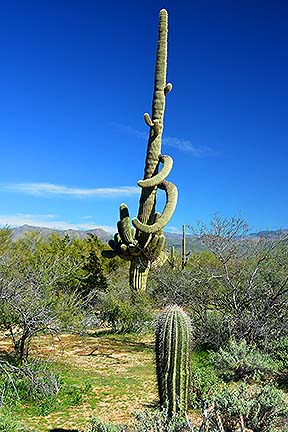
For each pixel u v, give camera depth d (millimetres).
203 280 12383
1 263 10297
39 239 21859
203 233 12555
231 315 11359
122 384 9180
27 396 7754
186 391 5547
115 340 14891
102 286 20609
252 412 5750
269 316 11469
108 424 5855
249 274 12211
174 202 12742
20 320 9953
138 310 16359
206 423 4910
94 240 22984
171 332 5574
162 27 14305
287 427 5840
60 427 6734
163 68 14359
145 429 5020
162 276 13234
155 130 14266
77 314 11664
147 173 14352
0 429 6129
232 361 8836
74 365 10891
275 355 10086
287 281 11875
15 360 9984
